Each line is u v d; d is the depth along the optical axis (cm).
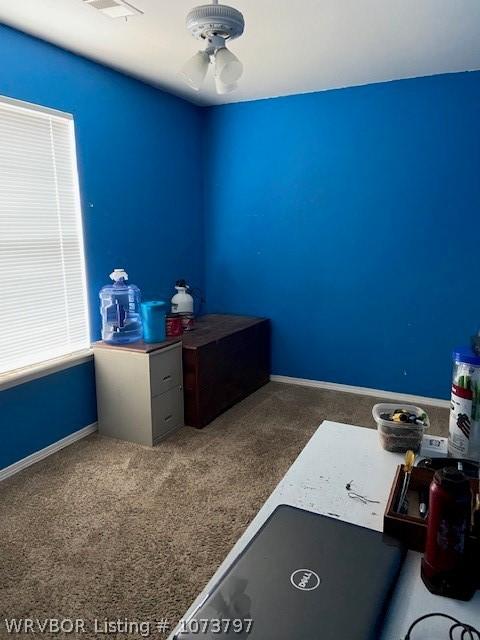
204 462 259
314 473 121
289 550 88
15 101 235
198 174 396
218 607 76
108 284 305
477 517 85
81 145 277
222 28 165
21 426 252
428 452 131
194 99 368
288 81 321
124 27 233
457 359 124
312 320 380
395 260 342
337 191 353
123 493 228
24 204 247
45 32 238
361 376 369
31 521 206
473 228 315
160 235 352
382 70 298
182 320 329
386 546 89
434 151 317
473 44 254
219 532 198
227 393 333
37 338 261
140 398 276
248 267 398
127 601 162
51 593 166
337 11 215
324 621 73
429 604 79
